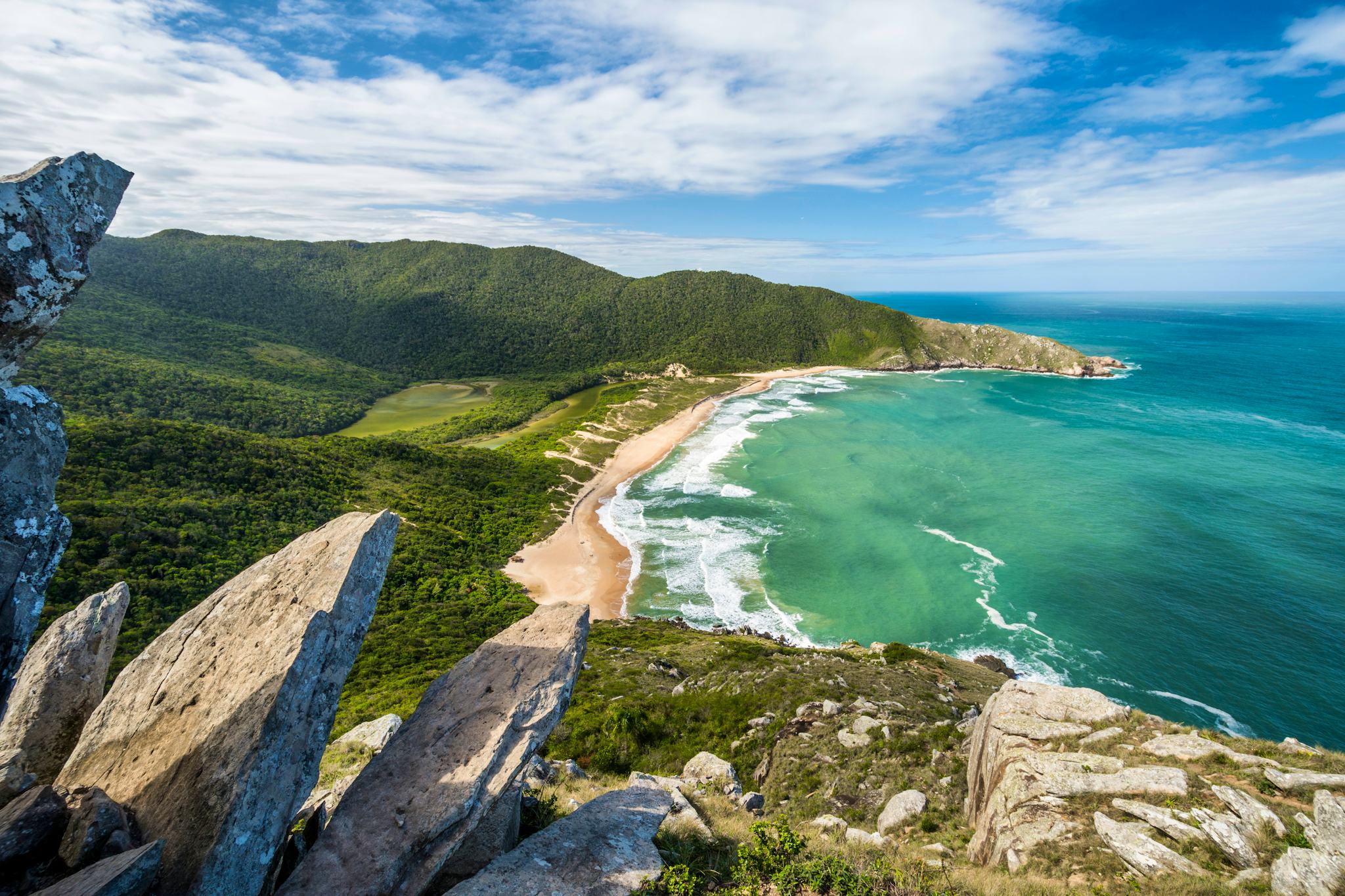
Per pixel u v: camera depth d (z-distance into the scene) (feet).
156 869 17.33
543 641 31.14
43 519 21.18
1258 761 46.29
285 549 26.25
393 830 22.24
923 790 65.57
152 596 168.66
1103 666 163.12
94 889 15.40
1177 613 183.73
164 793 19.52
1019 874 43.47
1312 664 159.02
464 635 188.24
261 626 22.67
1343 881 35.60
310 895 20.01
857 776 71.00
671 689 117.39
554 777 54.44
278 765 19.54
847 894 30.22
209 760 19.30
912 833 57.98
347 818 22.63
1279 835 39.96
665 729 92.89
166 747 20.51
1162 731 53.06
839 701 97.40
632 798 32.81
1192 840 41.57
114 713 22.38
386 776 24.48
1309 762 45.98
